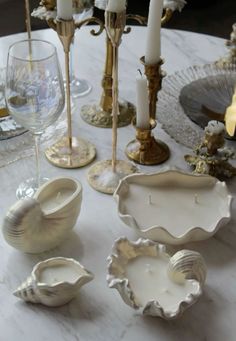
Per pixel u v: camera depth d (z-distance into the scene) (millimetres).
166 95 1068
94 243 798
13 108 801
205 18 2602
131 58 1217
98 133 1015
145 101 889
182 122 1000
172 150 981
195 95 1039
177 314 657
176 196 847
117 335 675
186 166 944
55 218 749
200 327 687
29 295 689
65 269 719
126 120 1037
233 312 707
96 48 1258
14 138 977
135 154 954
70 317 694
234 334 681
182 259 691
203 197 846
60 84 802
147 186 861
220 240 806
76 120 1041
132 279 714
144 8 2572
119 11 758
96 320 690
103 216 845
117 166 924
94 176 908
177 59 1225
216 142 889
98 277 747
